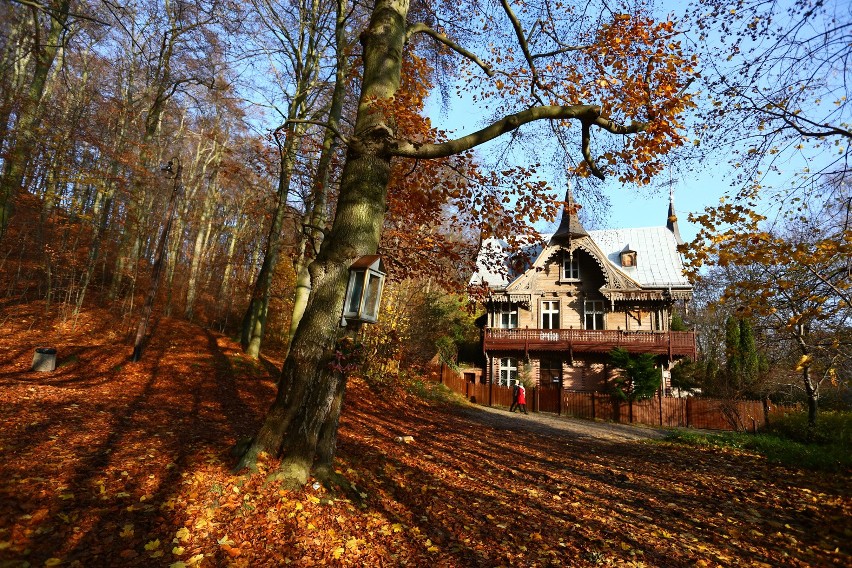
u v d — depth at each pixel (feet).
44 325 53.11
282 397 19.17
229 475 17.87
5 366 38.58
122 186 66.33
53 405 28.66
